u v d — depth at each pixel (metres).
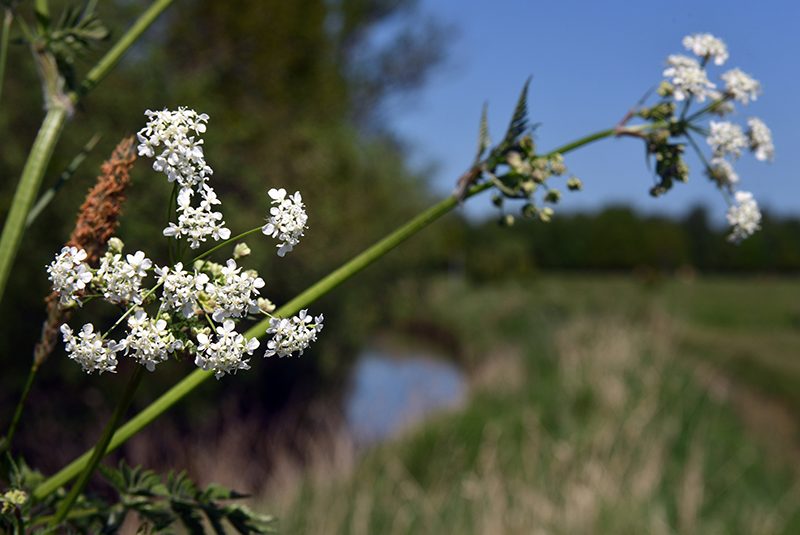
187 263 1.08
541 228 51.22
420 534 6.76
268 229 1.07
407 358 20.58
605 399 10.16
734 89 1.62
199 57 14.22
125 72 10.84
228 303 1.05
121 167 1.19
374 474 8.02
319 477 7.43
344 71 22.39
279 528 6.50
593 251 50.69
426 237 18.62
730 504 8.03
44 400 9.78
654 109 1.62
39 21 1.48
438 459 8.69
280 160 13.16
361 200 15.73
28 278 9.79
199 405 10.45
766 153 1.63
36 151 1.41
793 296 38.94
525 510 6.59
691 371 13.43
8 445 1.26
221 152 11.76
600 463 7.83
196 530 1.38
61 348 9.52
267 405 12.82
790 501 8.49
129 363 10.24
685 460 9.02
